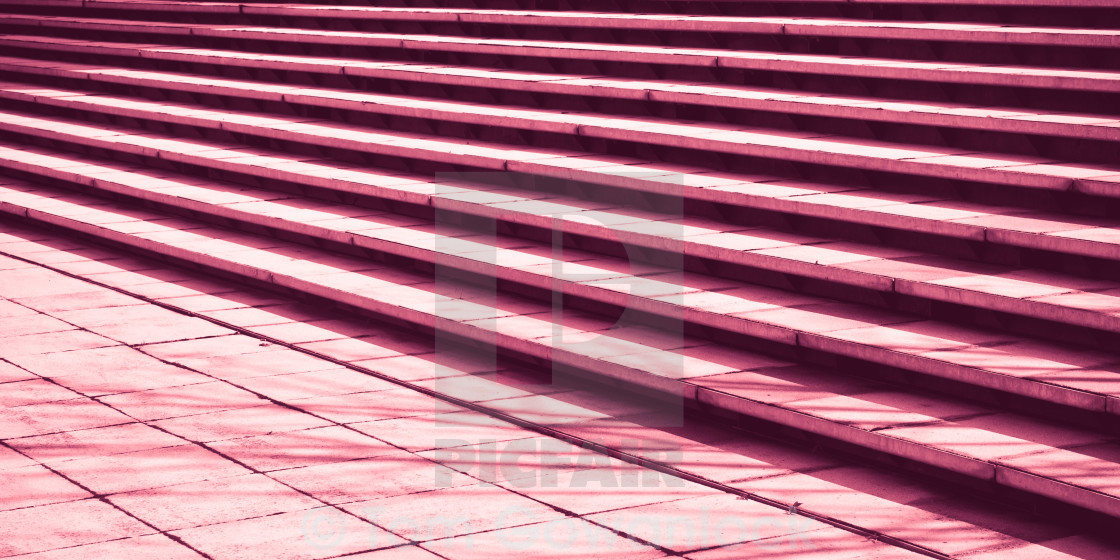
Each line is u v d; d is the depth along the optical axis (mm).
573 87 9070
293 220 8430
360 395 6176
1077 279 5871
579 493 4996
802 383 5664
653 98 8602
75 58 13523
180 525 4660
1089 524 4527
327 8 12164
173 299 7922
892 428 5059
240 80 11727
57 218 9531
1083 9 8023
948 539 4492
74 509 4797
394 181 8789
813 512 4758
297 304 7852
